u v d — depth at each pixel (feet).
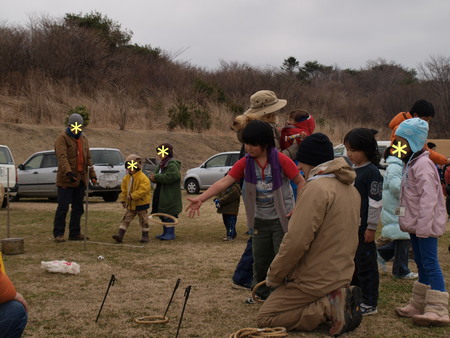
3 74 100.01
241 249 27.12
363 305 16.15
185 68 134.21
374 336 14.32
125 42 126.52
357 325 14.51
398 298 18.10
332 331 13.94
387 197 20.65
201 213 44.32
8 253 25.12
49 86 97.81
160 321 15.26
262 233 16.24
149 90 117.39
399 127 16.02
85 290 18.71
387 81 210.38
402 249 20.68
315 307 13.84
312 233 13.29
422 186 15.42
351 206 13.83
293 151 18.20
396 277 20.90
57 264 21.22
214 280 20.31
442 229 15.49
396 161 20.63
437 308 15.28
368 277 16.10
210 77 136.67
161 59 130.31
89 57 110.73
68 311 16.29
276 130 18.60
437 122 147.84
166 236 30.32
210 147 99.81
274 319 14.16
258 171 15.81
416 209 15.71
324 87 179.22
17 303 10.47
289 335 13.97
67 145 28.48
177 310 16.52
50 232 32.86
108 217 41.09
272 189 15.70
